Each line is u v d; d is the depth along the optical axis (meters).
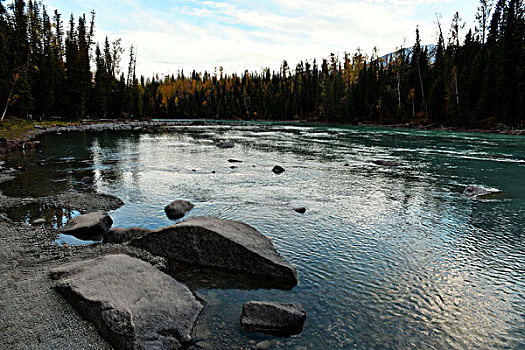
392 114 76.94
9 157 23.03
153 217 10.60
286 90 123.44
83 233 8.97
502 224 10.41
